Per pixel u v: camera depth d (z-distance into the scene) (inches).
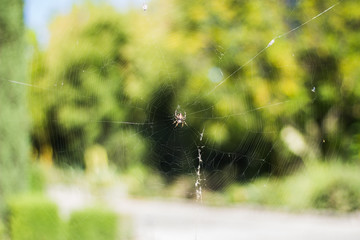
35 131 440.5
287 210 414.6
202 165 363.9
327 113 454.3
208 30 407.8
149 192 483.2
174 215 386.3
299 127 455.8
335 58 432.1
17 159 273.3
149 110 299.1
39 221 233.0
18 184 271.9
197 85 343.0
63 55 376.5
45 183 340.2
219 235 304.8
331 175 424.5
